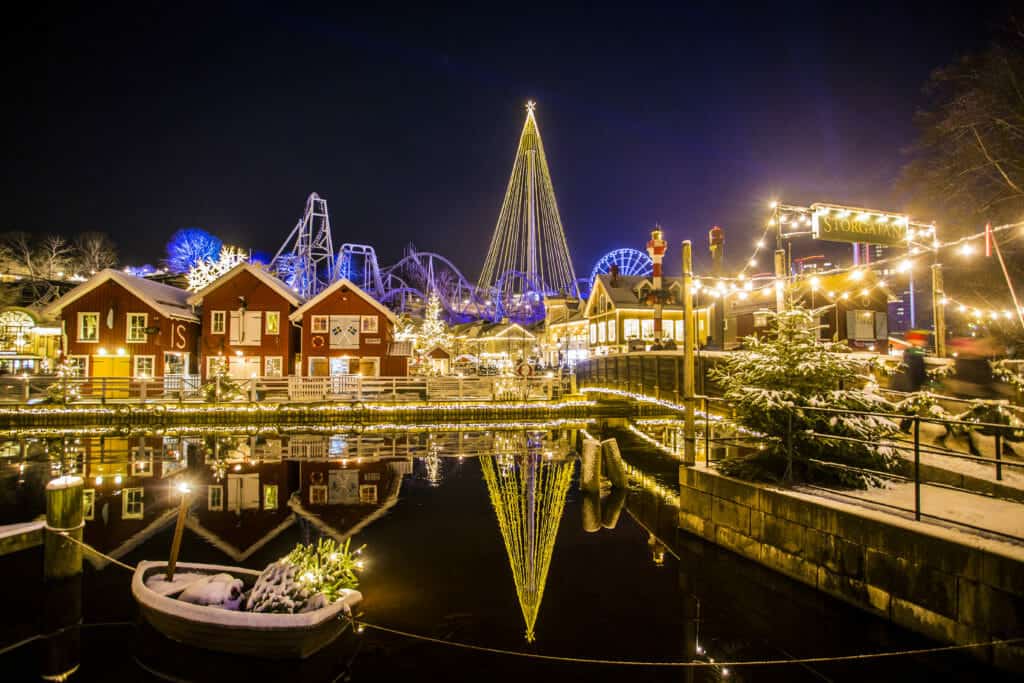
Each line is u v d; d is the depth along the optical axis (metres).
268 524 14.30
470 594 9.97
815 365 10.77
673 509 16.30
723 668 7.54
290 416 33.53
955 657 6.95
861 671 7.43
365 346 41.72
